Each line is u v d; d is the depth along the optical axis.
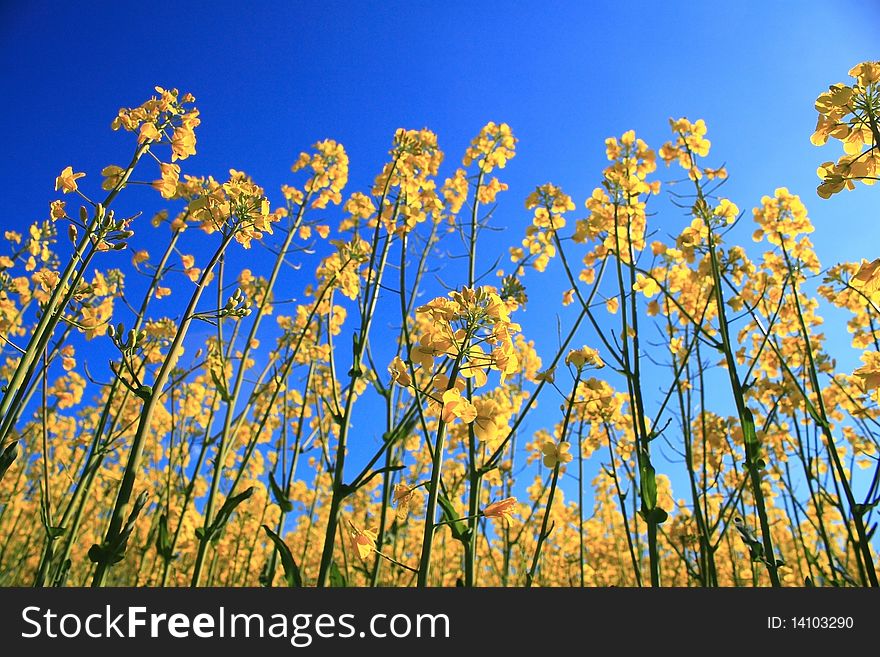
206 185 3.54
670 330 4.46
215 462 3.56
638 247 4.21
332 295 4.22
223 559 6.25
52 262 5.04
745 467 3.13
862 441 4.55
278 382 3.62
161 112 2.97
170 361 2.50
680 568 7.02
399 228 4.27
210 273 2.70
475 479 3.06
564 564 7.34
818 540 5.00
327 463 3.30
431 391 2.52
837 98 2.35
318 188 4.66
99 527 6.99
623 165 4.21
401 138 4.43
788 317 4.52
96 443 3.20
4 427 2.51
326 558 2.79
